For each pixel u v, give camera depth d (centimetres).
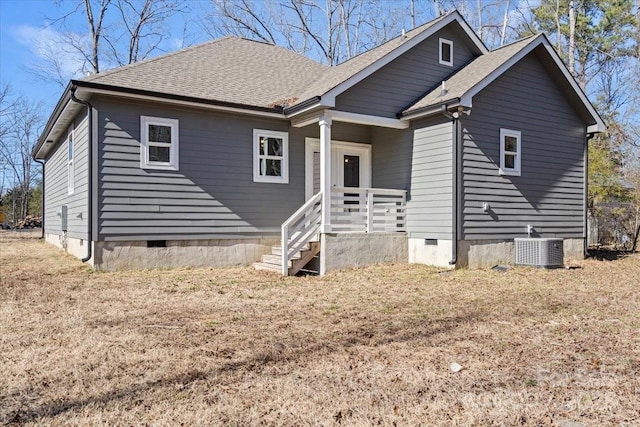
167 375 383
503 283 879
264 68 1364
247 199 1107
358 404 328
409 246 1150
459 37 1274
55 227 1577
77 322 557
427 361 422
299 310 641
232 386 361
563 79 1223
